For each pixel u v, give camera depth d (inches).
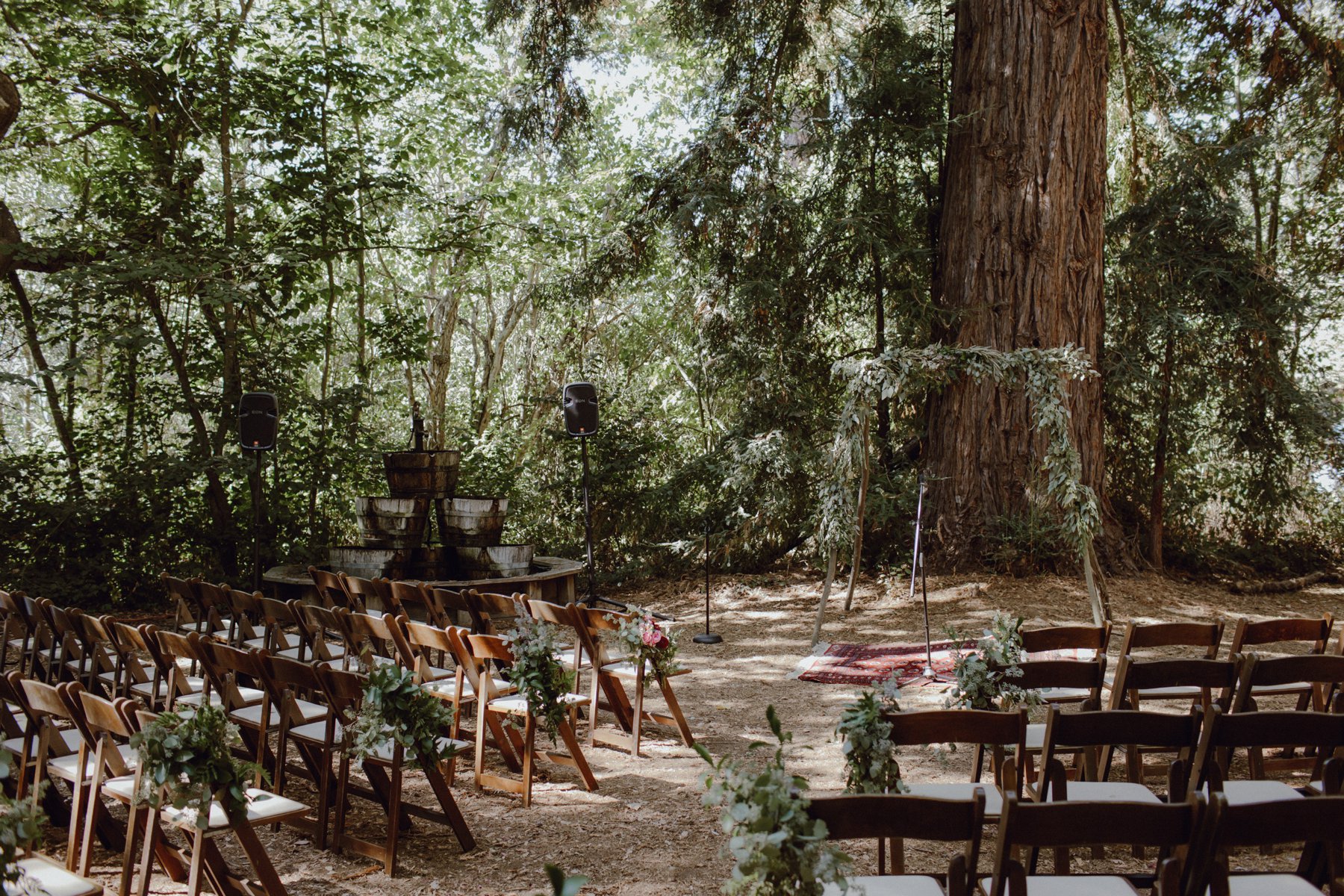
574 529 542.3
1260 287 480.1
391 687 149.4
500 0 500.1
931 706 250.5
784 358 484.1
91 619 200.8
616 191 608.1
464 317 819.4
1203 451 525.7
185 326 465.1
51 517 420.8
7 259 407.8
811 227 483.5
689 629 376.5
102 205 437.1
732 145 476.7
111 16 433.4
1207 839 93.1
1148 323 472.7
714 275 488.4
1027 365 331.9
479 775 191.0
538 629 186.5
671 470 555.2
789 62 501.4
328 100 528.4
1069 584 410.6
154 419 463.2
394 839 148.9
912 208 492.7
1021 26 430.9
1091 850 154.8
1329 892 118.1
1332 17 507.5
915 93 467.8
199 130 459.8
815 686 279.4
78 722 137.6
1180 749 146.5
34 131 464.4
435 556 391.9
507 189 662.5
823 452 468.1
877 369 336.8
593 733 222.5
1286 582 465.4
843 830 95.4
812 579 465.4
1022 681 159.2
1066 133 428.1
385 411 706.8
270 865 128.3
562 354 633.0
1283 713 122.8
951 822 95.9
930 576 432.5
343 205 465.7
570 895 70.6
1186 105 521.3
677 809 178.2
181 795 122.5
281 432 468.4
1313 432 486.6
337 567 381.4
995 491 431.5
